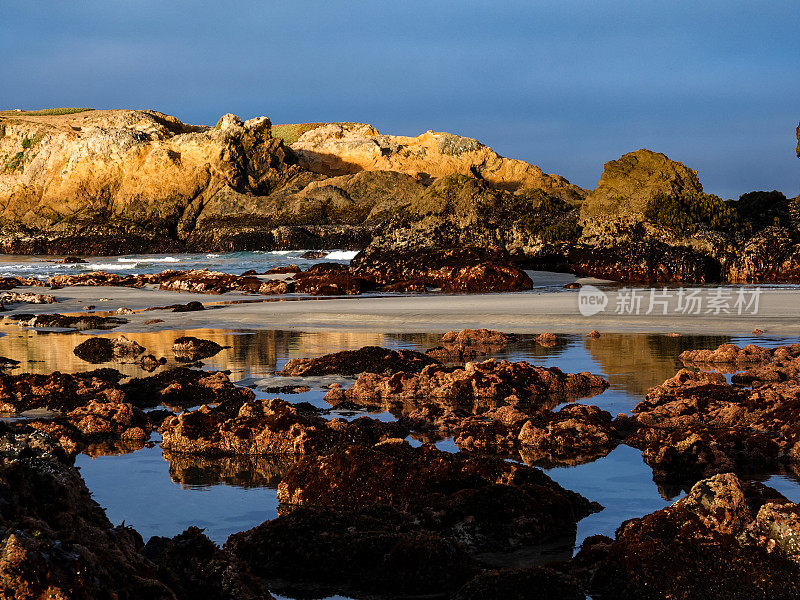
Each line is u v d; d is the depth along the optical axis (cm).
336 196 7931
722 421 1240
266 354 1991
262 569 761
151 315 2844
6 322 2703
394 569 724
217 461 1130
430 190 5025
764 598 657
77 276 4306
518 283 3709
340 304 3042
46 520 536
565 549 796
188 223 7944
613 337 2184
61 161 8388
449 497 861
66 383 1526
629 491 969
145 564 545
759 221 5053
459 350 1928
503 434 1200
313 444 1159
